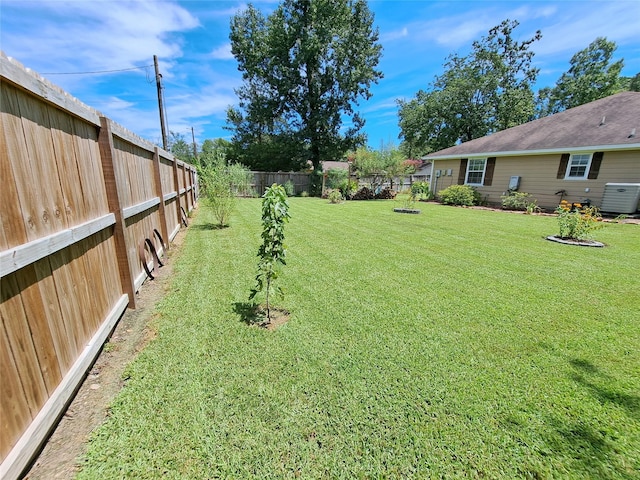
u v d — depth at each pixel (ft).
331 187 57.06
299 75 62.28
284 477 4.32
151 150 14.01
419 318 9.07
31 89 4.53
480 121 67.77
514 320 9.04
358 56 61.67
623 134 29.35
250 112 66.80
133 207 9.96
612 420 5.41
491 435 5.08
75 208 6.13
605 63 79.77
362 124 68.69
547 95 89.30
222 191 23.68
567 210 20.35
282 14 57.72
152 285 11.32
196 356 7.00
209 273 12.68
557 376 6.57
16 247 4.09
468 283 12.02
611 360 7.16
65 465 4.33
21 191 4.35
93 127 7.37
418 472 4.45
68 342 5.53
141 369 6.49
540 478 4.41
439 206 40.37
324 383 6.21
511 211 35.19
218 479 4.25
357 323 8.70
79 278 6.16
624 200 28.76
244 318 8.86
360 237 20.17
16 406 4.00
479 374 6.59
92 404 5.48
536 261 15.05
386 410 5.55
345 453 4.71
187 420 5.21
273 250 8.38
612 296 10.87
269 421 5.25
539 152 34.63
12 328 4.02
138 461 4.46
